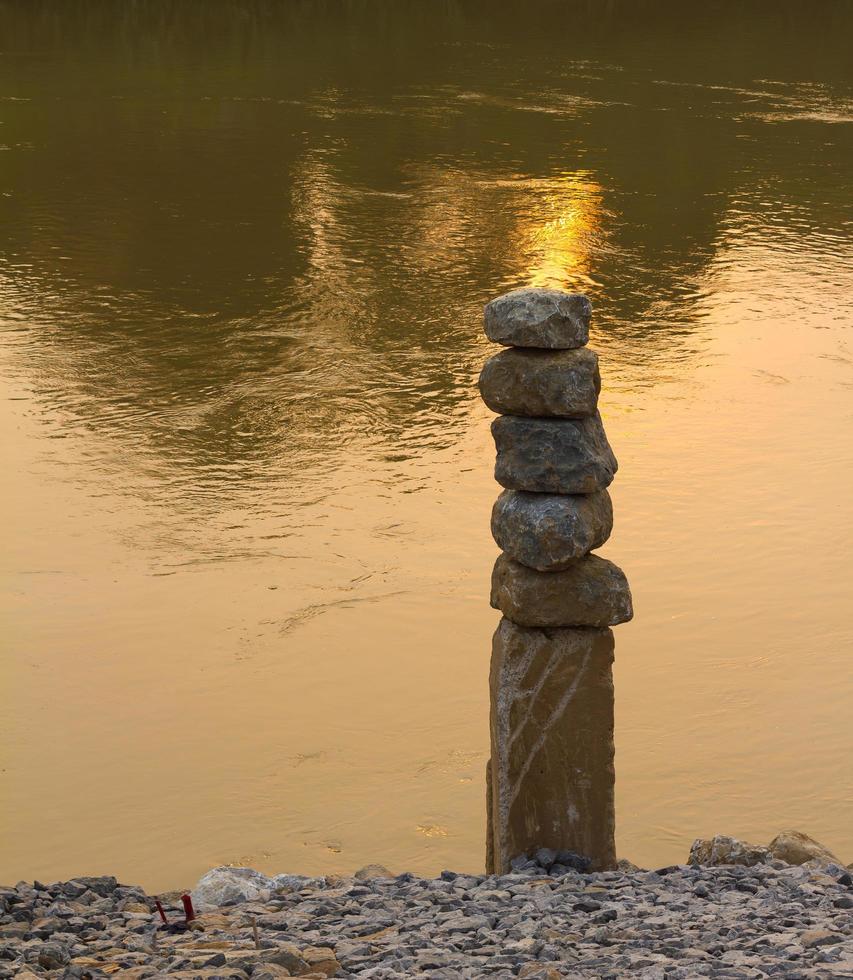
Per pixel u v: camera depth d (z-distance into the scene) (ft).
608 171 285.84
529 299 57.67
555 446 57.41
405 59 407.03
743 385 179.42
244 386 176.55
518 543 57.72
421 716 106.42
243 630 119.14
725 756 100.22
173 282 214.07
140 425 164.04
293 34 442.09
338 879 61.52
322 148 297.74
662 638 116.88
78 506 142.92
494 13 489.26
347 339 193.36
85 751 101.65
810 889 54.75
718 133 322.55
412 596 125.18
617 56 424.87
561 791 59.93
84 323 196.65
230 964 44.98
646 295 213.46
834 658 114.11
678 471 152.35
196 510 142.61
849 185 280.10
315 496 146.20
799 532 137.80
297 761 100.58
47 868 87.92
